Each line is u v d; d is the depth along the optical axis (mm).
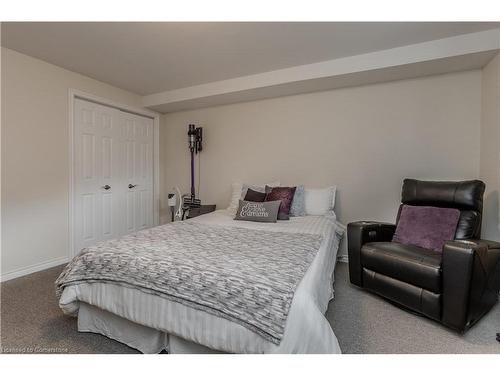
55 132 2760
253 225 2379
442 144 2580
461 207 2047
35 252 2594
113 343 1474
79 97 3010
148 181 3982
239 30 2111
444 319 1583
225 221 2590
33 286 2215
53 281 2328
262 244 1662
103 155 3307
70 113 2893
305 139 3188
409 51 2332
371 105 2857
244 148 3559
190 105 3709
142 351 1391
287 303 1047
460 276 1507
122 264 1372
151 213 4039
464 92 2486
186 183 4051
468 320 1517
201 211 3416
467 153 2484
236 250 1520
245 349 1057
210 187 3816
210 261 1321
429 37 2205
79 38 2221
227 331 1090
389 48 2391
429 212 2121
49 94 2699
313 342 1041
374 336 1538
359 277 2125
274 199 2797
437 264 1631
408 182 2416
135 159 3766
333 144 3049
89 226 3137
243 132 3559
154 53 2496
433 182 2254
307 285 1176
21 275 2465
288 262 1323
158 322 1241
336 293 2131
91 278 1420
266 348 1018
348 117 2965
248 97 3340
